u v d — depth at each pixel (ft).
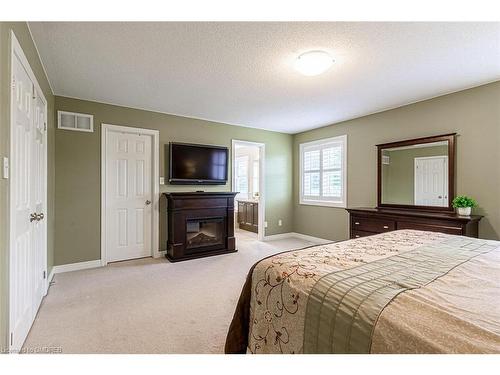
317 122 15.33
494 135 9.24
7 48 4.62
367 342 2.79
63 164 10.93
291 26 6.17
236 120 14.93
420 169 11.27
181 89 10.19
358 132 14.14
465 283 3.59
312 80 9.30
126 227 12.59
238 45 7.00
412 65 8.10
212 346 5.82
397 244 5.89
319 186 16.75
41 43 6.86
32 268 6.70
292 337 3.70
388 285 3.49
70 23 6.00
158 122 13.24
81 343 5.91
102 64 8.09
